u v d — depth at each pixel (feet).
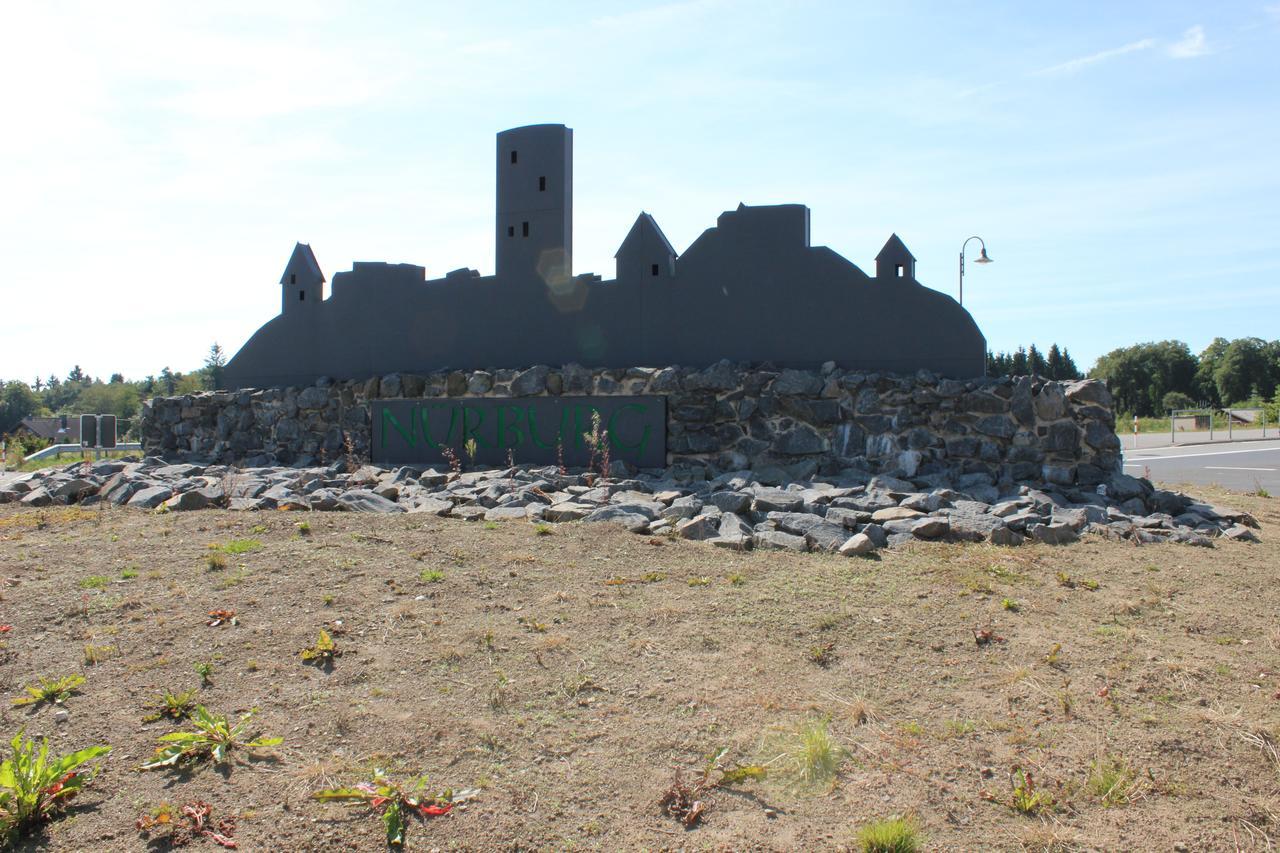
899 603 19.97
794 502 28.71
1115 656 17.21
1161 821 12.30
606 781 13.06
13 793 12.16
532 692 15.55
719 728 14.44
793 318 39.93
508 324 45.09
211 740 13.69
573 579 21.35
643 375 39.75
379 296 48.32
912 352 38.04
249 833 11.87
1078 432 33.71
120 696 15.33
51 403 421.18
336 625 17.97
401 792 12.55
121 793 12.75
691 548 24.32
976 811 12.49
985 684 16.11
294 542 23.90
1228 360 294.87
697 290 41.45
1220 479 54.49
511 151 45.01
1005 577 21.85
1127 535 26.32
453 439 43.32
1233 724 14.69
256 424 49.16
